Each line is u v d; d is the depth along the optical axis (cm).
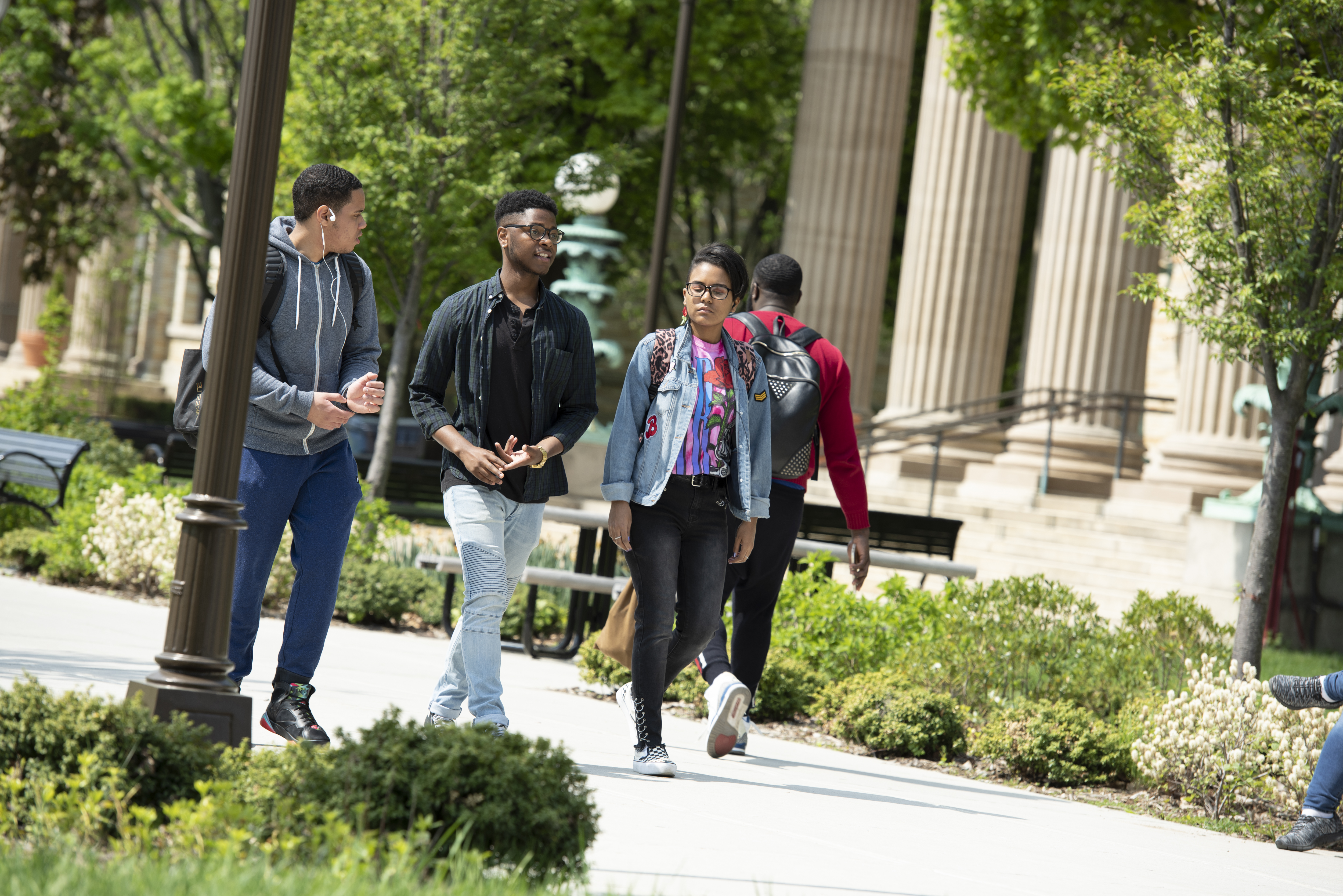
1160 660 1493
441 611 1953
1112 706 1384
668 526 934
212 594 707
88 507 2066
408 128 2792
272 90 720
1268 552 1358
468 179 2805
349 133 2773
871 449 3722
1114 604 2784
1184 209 1388
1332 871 899
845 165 3791
